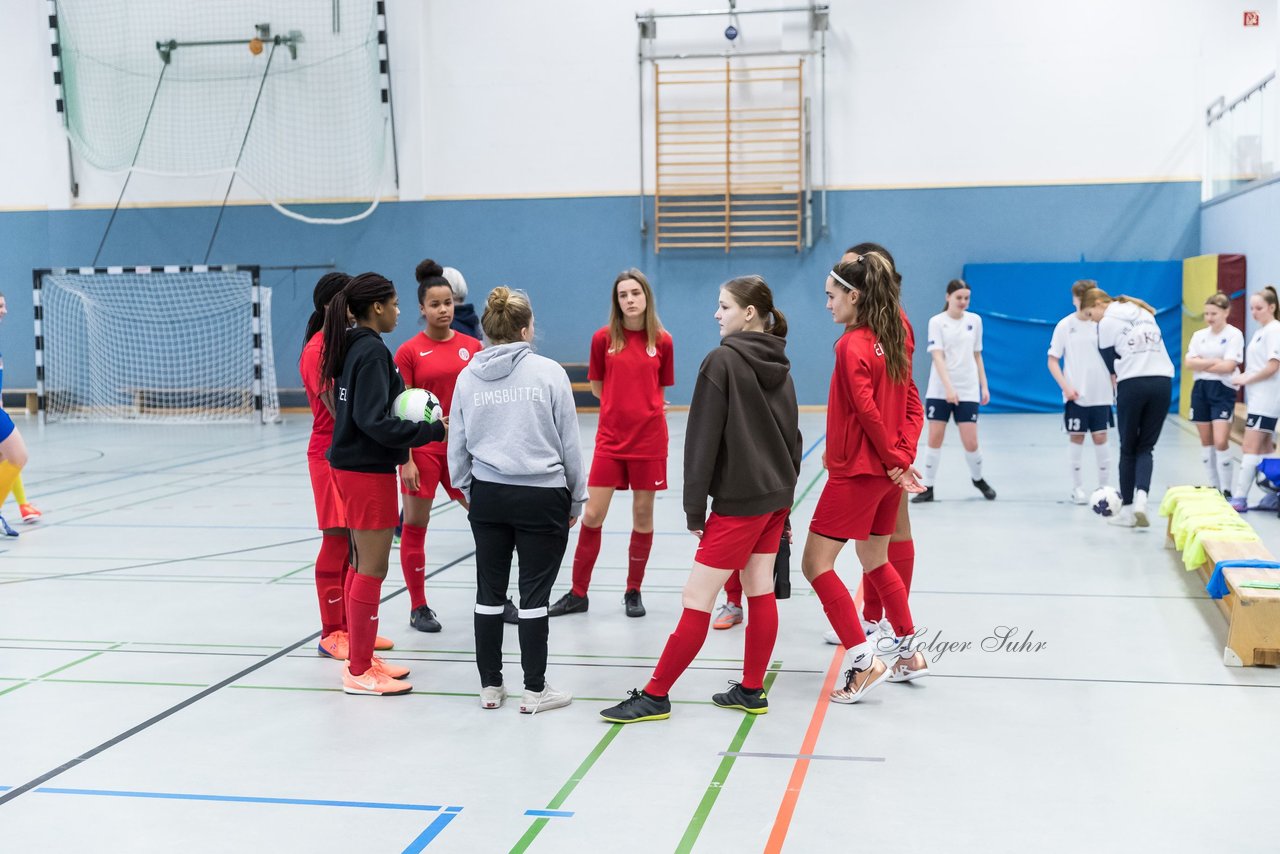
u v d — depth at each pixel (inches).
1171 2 534.6
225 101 606.5
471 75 587.5
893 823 107.3
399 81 591.8
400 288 604.1
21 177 629.3
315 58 596.1
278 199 609.9
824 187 566.9
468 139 590.9
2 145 627.2
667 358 188.4
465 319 218.7
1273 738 129.0
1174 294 541.3
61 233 627.5
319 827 107.6
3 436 175.6
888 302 141.3
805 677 155.0
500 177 590.6
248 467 397.1
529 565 140.9
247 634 179.3
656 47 570.6
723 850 102.0
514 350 138.7
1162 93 539.5
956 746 127.8
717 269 578.9
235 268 578.2
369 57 589.9
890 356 140.6
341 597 166.1
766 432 135.0
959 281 296.8
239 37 600.1
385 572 149.9
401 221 600.1
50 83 619.2
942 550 238.2
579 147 582.2
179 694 149.4
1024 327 553.0
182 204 616.7
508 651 170.7
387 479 146.2
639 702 137.3
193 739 132.2
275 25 597.3
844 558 231.1
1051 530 259.9
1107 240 550.3
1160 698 143.5
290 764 124.0
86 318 631.8
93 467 399.5
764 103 564.4
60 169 623.5
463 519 293.6
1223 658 160.2
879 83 558.6
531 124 585.0
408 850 102.5
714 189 571.5
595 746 129.1
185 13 603.2
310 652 169.3
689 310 582.6
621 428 185.2
